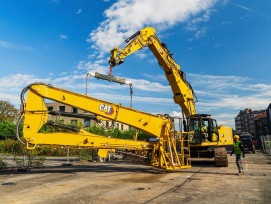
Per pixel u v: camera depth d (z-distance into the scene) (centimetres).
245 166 1549
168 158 1323
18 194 800
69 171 1360
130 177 1141
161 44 1723
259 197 742
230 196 758
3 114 5825
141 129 1279
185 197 752
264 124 7244
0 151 2564
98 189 873
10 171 1352
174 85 1748
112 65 1433
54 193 813
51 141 1054
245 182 987
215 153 1547
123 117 1227
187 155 1468
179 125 1443
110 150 1341
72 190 858
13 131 3909
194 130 1648
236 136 1230
